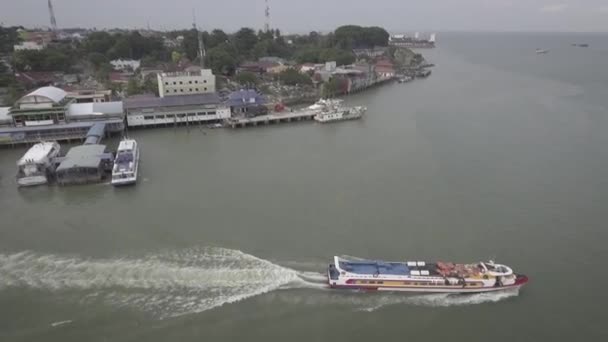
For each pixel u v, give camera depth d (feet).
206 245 185.98
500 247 189.37
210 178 272.51
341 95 611.47
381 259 178.50
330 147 345.31
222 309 145.07
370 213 220.23
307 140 370.32
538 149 328.90
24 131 348.59
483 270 160.76
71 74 631.97
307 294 154.51
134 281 158.61
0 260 172.45
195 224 206.69
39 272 164.04
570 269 173.58
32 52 594.65
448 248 188.03
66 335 132.36
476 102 535.19
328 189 252.42
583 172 278.67
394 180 266.36
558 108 485.15
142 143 361.71
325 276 164.76
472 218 215.31
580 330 139.95
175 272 164.45
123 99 452.76
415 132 387.55
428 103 537.65
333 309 147.64
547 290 160.76
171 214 218.38
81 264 169.58
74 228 202.80
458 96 586.45
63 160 274.77
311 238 193.88
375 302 152.35
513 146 337.52
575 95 572.92
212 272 164.86
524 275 167.32
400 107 515.91
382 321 142.92
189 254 177.99
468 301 154.51
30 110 366.84
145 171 286.87
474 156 313.12
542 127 397.80
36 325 136.15
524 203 232.53
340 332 136.87
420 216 217.36
